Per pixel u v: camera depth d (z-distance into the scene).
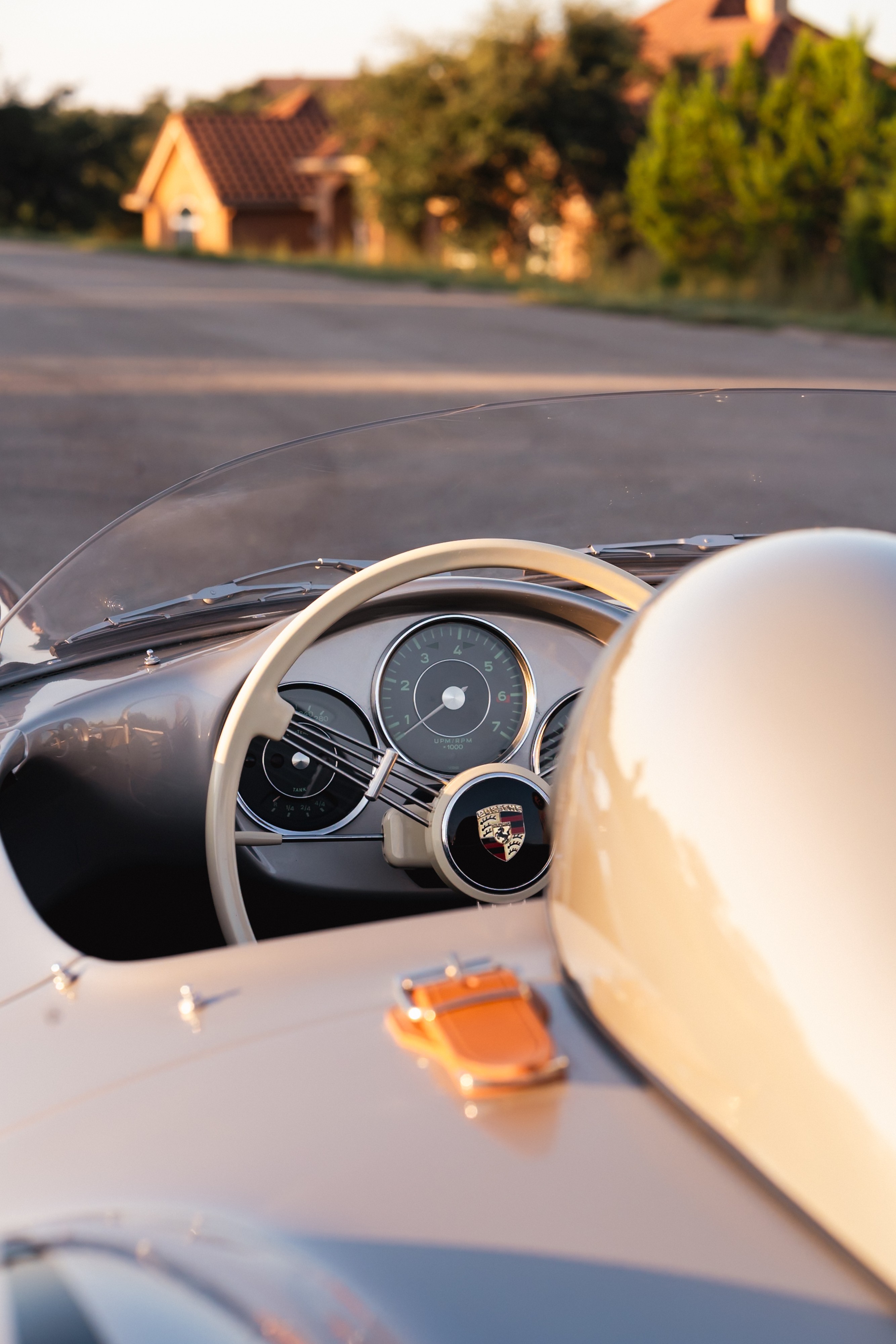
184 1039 0.92
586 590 2.09
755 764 0.83
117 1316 0.61
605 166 29.00
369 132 30.53
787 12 32.84
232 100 80.44
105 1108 0.85
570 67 28.28
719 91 27.17
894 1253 0.68
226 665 1.85
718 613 0.94
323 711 1.97
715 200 22.47
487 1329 0.65
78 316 18.62
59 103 58.78
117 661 1.92
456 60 29.33
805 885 0.78
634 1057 0.82
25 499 7.96
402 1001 0.87
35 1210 0.77
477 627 2.01
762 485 1.89
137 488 8.32
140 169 61.06
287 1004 0.93
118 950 1.93
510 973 0.88
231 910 1.47
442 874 1.72
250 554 1.98
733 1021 0.77
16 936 1.17
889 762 0.82
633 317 19.48
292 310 19.89
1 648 1.88
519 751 2.01
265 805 1.92
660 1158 0.75
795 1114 0.73
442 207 30.89
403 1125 0.78
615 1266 0.68
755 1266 0.68
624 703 0.93
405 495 2.00
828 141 20.55
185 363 14.16
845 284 20.02
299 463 2.02
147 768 1.83
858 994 0.74
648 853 0.85
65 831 1.81
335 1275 0.67
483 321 18.67
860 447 1.99
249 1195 0.74
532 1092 0.80
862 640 0.89
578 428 2.11
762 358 14.54
